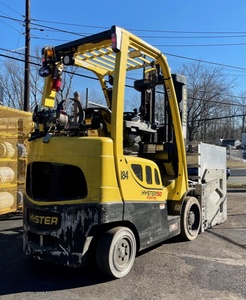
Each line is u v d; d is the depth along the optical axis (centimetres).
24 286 461
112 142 471
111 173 465
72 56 534
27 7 1741
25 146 942
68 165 475
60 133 520
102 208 451
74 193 473
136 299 420
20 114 927
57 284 467
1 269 525
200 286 459
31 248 489
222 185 852
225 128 6638
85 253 455
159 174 574
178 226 631
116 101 471
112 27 471
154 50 542
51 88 550
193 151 743
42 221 480
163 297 425
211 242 670
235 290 446
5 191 880
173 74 672
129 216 490
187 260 561
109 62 616
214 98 4850
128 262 498
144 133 621
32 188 505
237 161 4972
